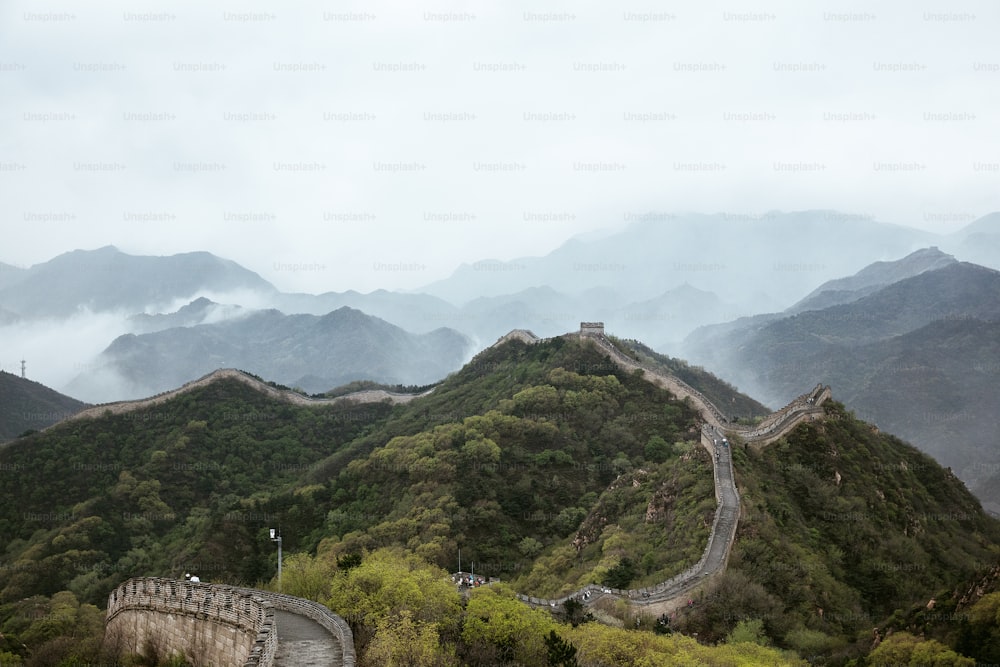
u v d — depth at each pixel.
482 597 72.25
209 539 156.88
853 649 79.06
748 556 96.75
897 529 118.69
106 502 190.62
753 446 131.25
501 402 195.38
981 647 69.25
